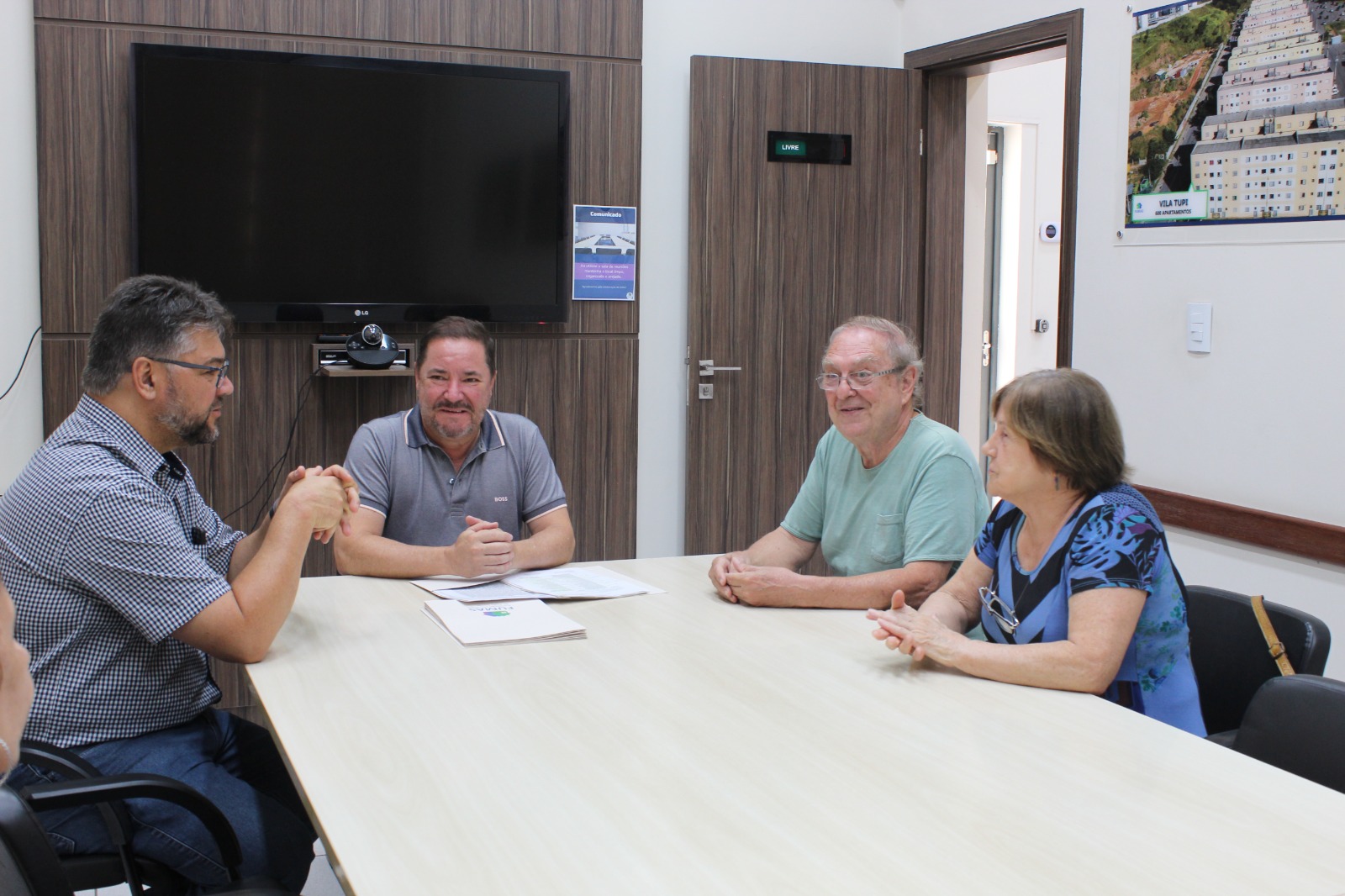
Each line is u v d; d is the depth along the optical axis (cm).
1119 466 180
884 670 179
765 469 445
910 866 115
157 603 174
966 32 429
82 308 351
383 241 379
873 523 243
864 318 241
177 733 189
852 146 447
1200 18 330
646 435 438
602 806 128
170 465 197
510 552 236
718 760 142
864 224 452
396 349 372
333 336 374
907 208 461
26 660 101
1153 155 349
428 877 112
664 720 156
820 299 447
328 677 174
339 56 367
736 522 443
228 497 371
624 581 238
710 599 224
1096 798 132
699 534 438
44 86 342
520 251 395
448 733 151
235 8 360
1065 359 387
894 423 238
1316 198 300
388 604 217
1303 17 300
